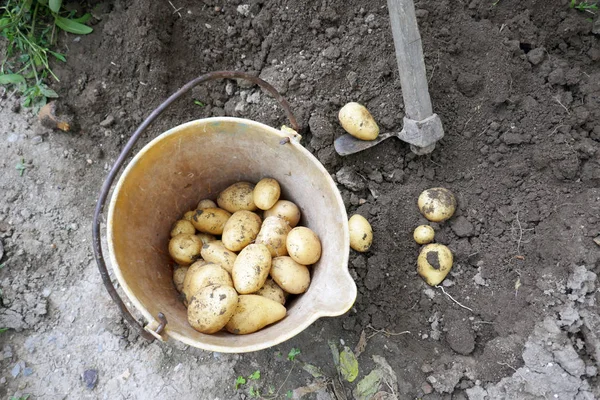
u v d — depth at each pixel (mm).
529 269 648
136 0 723
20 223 712
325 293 513
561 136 680
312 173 572
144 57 728
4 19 725
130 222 561
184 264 627
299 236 564
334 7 708
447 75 708
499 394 594
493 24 739
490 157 708
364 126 660
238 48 753
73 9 770
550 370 579
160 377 637
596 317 586
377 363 641
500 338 622
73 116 747
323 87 714
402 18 577
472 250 679
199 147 602
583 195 661
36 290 686
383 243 687
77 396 627
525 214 676
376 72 703
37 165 739
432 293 675
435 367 633
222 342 491
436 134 662
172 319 514
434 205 669
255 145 605
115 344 656
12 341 657
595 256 606
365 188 729
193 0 742
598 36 750
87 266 704
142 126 479
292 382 630
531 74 721
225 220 645
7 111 748
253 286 546
